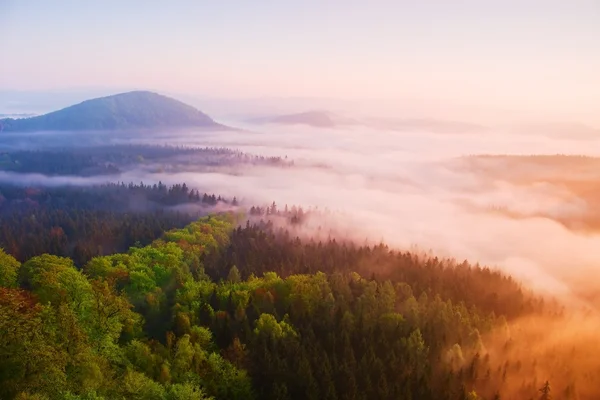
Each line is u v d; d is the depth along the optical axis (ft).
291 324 336.90
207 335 300.81
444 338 360.07
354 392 271.28
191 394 212.23
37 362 181.57
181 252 467.52
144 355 256.32
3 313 197.88
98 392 195.42
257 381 275.80
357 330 341.41
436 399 288.71
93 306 259.39
